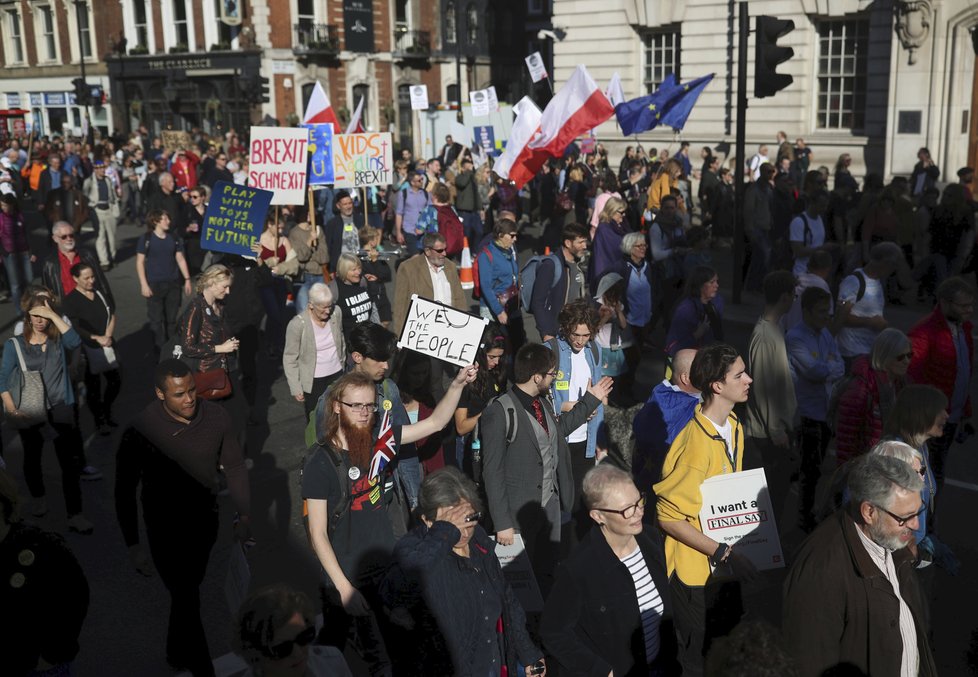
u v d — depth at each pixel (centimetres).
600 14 2884
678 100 1627
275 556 674
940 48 2236
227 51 3969
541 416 538
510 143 1443
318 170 1377
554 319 891
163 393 491
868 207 1405
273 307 1141
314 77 4109
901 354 565
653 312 1188
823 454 669
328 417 456
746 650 267
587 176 2239
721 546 441
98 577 643
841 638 369
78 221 1861
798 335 658
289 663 309
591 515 395
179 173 2439
